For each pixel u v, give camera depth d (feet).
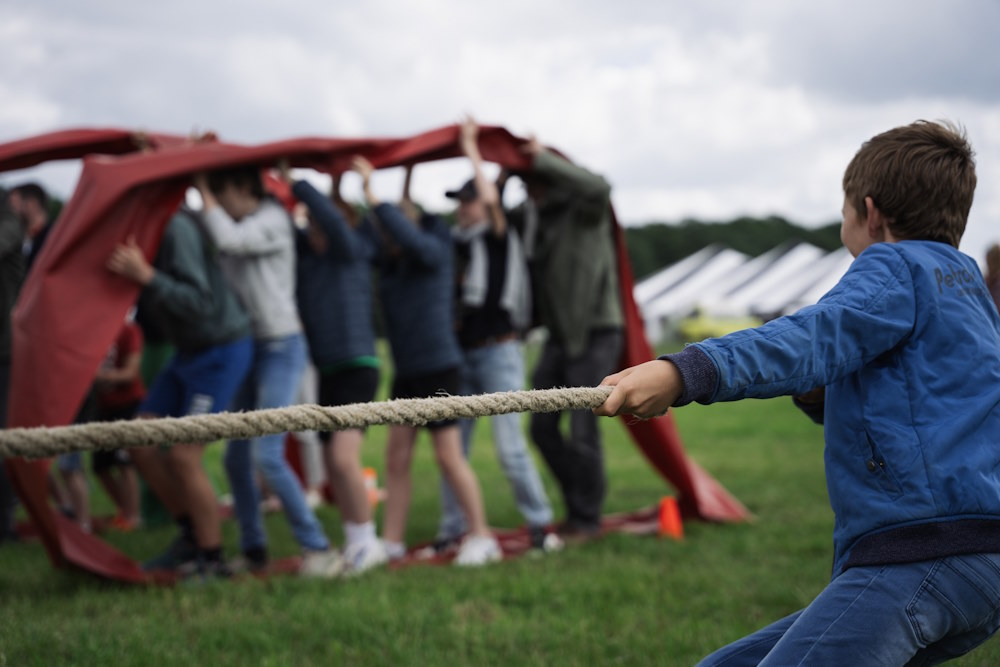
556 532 21.24
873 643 6.40
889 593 6.50
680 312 135.64
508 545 20.99
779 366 6.35
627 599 15.43
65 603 15.42
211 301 16.99
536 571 17.17
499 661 12.34
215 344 17.24
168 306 16.62
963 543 6.49
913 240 7.47
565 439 22.27
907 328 6.81
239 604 15.31
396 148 18.75
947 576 6.49
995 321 7.35
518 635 13.33
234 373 17.34
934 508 6.55
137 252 16.35
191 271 16.78
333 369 18.38
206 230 17.12
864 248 7.74
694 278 147.43
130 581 17.01
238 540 21.83
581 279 20.29
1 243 19.29
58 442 5.38
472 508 19.16
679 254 280.10
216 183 17.47
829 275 119.85
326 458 18.44
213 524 17.70
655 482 29.68
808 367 6.45
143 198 16.56
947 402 6.75
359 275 18.43
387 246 18.99
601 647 12.77
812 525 21.42
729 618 14.03
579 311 20.35
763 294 131.13
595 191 19.89
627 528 22.44
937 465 6.59
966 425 6.67
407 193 19.56
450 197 20.30
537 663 12.19
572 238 20.31
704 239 282.77
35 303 16.16
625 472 31.94
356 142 18.28
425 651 12.71
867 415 6.85
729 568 17.31
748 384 6.29
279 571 18.37
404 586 16.30
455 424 19.16
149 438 5.58
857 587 6.61
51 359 15.99
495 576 16.83
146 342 23.32
